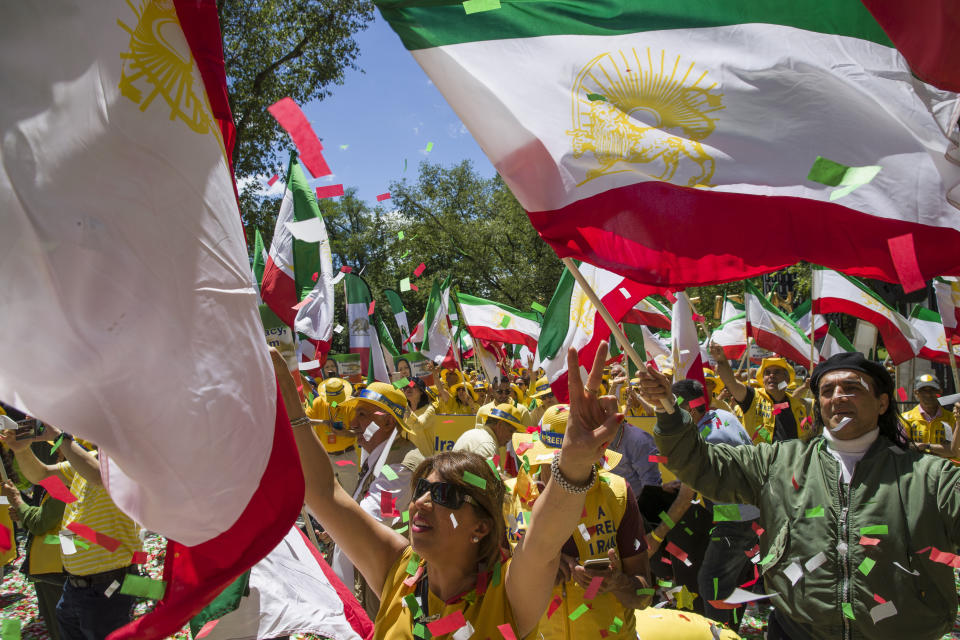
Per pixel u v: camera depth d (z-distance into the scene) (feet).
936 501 9.18
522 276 120.57
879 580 9.16
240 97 60.90
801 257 9.07
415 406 28.60
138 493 5.65
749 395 22.62
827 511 9.62
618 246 9.04
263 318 22.58
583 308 18.26
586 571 11.07
